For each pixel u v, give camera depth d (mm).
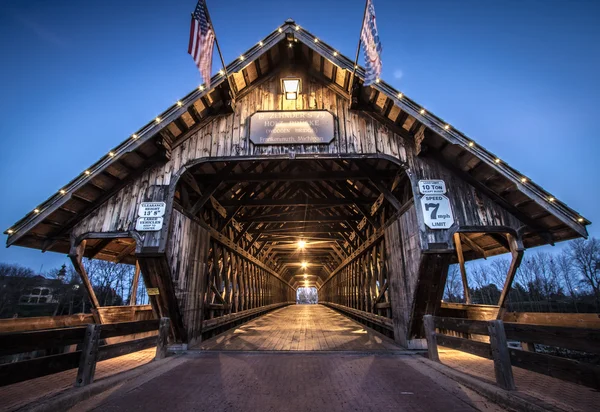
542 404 3072
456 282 58344
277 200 9523
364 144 7031
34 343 3240
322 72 7691
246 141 7172
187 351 6449
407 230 6789
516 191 6082
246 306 13578
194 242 7555
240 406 3441
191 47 5621
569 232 6176
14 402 3441
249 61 6910
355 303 14008
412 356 5918
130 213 6586
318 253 21062
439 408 3357
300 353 6188
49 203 6102
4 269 52844
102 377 4352
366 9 5938
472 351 4316
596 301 49156
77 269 6609
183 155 7055
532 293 52781
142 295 56406
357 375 4621
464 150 6129
